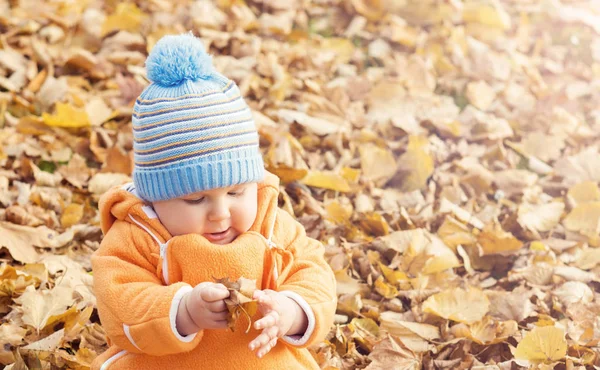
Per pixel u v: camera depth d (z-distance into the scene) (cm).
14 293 281
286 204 340
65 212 334
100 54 459
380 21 521
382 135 418
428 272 316
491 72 474
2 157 366
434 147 405
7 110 405
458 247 325
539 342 260
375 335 280
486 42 516
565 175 391
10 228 314
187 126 192
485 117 432
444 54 495
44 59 439
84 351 254
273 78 447
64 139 387
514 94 461
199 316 182
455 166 393
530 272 312
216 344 197
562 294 298
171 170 191
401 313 293
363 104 439
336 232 334
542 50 515
